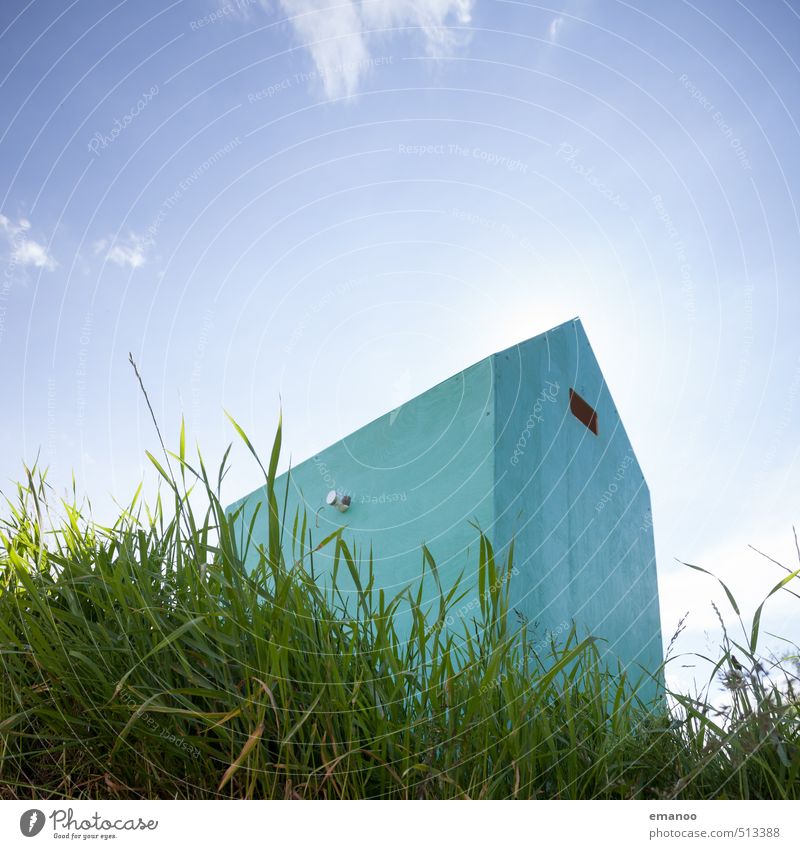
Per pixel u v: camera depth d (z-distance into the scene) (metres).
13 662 1.27
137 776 1.24
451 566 4.36
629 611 6.07
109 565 1.39
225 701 1.19
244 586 1.30
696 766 1.33
